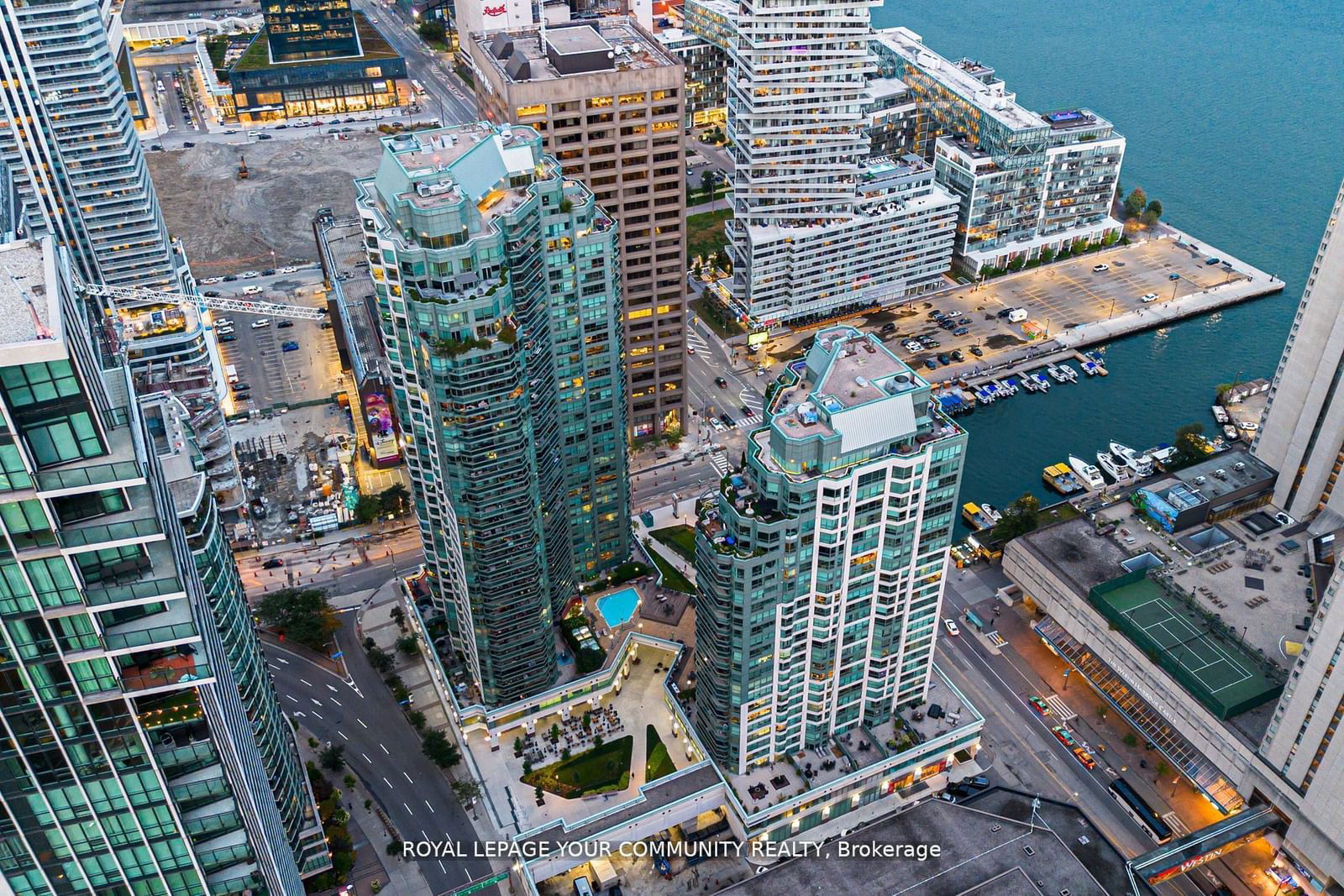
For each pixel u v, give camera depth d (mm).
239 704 141250
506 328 187375
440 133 197125
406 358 191625
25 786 100062
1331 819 191500
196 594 108438
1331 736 187500
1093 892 194250
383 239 177750
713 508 195125
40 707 96062
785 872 199750
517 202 190125
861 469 178125
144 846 109375
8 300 86188
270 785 184875
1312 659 187250
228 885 117438
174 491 121250
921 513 188875
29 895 108438
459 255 176500
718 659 197625
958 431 184875
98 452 88625
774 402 187000
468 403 188625
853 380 182750
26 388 83188
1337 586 179125
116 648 95250
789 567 186750
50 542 88938
